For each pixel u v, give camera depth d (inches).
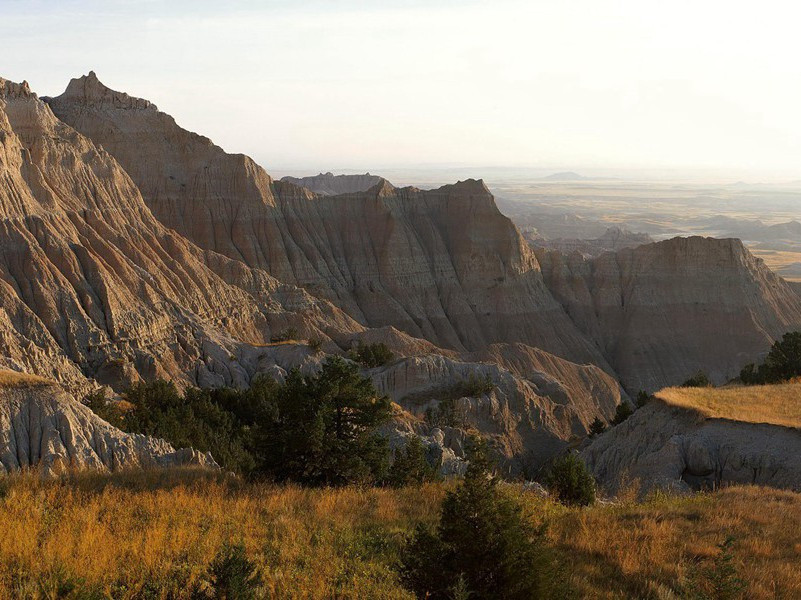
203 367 3228.3
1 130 3265.3
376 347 3543.3
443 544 521.0
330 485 992.2
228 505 754.2
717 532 742.5
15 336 2583.7
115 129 5388.8
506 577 491.2
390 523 733.9
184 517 679.7
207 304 3855.8
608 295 5880.9
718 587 548.7
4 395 1091.9
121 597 471.8
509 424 3036.4
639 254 5959.6
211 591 480.7
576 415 3405.5
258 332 4116.6
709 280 5738.2
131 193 4156.0
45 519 632.4
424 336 5378.9
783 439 1307.8
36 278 2903.5
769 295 5920.3
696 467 1337.4
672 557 646.5
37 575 481.1
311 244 5570.9
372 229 5851.4
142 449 1161.4
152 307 3294.8
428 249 5910.4
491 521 508.7
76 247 3206.2
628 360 5477.4
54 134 3890.3
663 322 5620.1
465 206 6023.6
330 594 515.5
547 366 4274.1
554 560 541.0
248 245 5275.6
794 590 585.3
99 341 2901.1
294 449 981.2
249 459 1491.1
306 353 3447.3
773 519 797.9
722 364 5418.3
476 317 5654.5
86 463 1064.8
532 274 5915.4
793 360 2337.6
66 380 2600.9
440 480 1188.5
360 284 5595.5
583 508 888.3
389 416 1072.8
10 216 3038.9
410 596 512.4
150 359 2992.1
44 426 1086.4
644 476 1365.7
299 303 4621.1
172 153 5492.1
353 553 615.8
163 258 3865.7
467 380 3211.1
